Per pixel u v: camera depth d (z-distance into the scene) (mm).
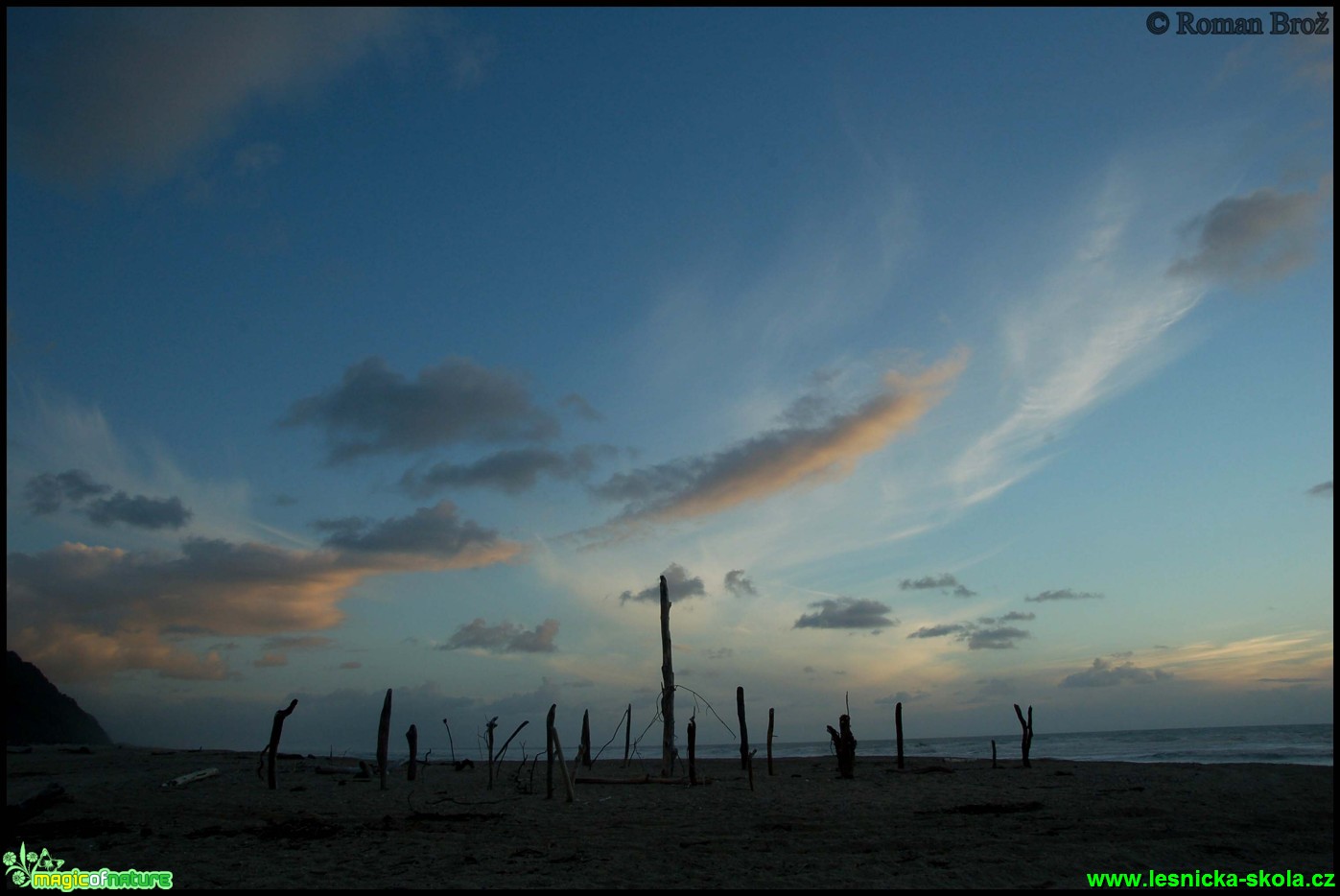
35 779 29109
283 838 15641
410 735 28703
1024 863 12352
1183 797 20766
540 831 16688
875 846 14414
